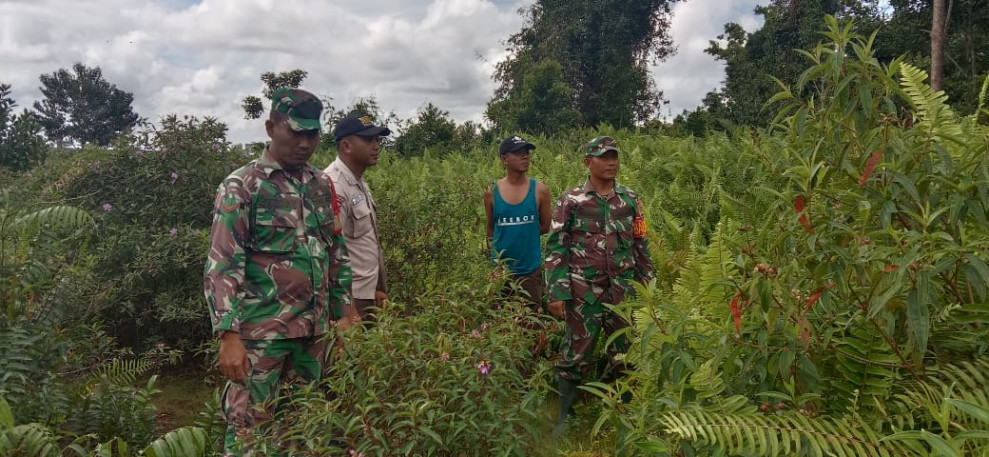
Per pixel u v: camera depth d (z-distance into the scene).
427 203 5.09
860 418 1.96
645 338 2.18
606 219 3.62
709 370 2.17
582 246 3.62
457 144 19.53
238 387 2.68
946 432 1.63
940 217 2.03
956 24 22.88
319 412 2.43
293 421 2.65
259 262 2.70
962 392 1.86
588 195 3.65
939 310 2.03
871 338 2.08
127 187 5.16
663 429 2.15
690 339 2.34
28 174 6.30
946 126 2.38
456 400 2.62
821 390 2.16
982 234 1.98
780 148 2.38
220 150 5.49
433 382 2.59
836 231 1.97
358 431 2.49
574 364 3.64
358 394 2.53
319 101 2.79
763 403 2.09
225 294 2.55
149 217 5.10
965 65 22.89
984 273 1.62
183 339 4.78
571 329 3.67
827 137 2.10
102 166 5.28
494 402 2.61
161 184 5.16
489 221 4.43
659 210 5.84
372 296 3.48
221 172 5.34
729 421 1.86
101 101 61.28
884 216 1.92
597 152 3.58
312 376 2.89
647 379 2.42
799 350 2.00
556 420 3.82
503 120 29.22
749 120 24.30
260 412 2.60
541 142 17.14
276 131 2.73
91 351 3.79
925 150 2.07
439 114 19.66
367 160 3.43
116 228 4.90
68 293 3.56
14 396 2.94
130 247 4.81
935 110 2.27
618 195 3.69
